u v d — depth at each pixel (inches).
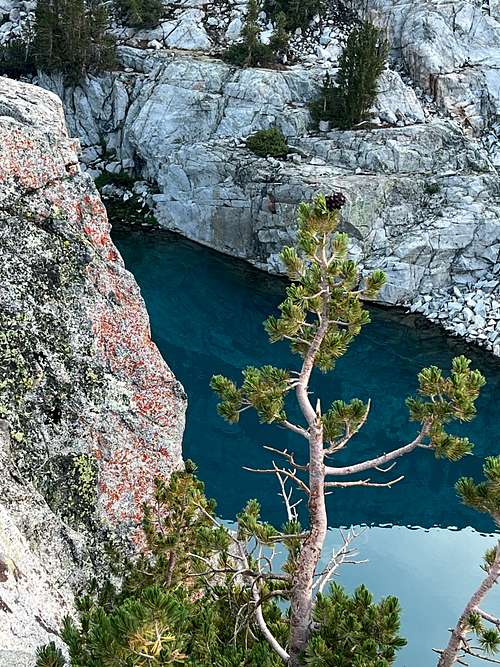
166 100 1686.8
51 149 450.6
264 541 366.0
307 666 303.3
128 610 239.5
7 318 430.0
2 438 420.8
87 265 458.0
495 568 302.5
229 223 1530.5
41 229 444.5
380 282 346.3
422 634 680.4
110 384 466.3
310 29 1846.7
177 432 499.8
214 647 311.1
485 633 315.6
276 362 1220.5
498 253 1387.8
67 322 450.0
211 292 1412.4
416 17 1770.4
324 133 1579.7
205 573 365.4
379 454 1011.9
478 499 300.4
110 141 1801.2
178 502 395.2
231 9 1913.1
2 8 2020.2
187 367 1184.8
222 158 1544.0
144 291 1393.9
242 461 968.9
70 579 416.5
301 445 1015.0
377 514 882.8
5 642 289.6
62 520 438.6
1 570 327.9
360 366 1202.0
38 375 438.3
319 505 330.0
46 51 1752.0
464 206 1428.4
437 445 332.8
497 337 1257.4
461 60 1755.7
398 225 1424.7
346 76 1568.7
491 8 1828.2
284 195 1437.0
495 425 1086.4
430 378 335.3
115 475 463.5
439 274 1384.1
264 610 378.9
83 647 267.4
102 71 1790.1
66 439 444.8
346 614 321.4
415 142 1531.7
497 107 1715.1
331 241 340.5
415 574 771.4
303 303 352.2
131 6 1850.4
